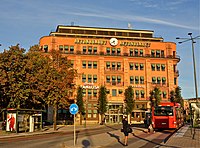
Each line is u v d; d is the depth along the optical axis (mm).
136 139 24078
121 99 82312
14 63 41781
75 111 19469
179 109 40156
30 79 42781
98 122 79125
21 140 25047
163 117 35219
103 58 83688
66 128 49531
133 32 89062
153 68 85875
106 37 85688
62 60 48656
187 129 36469
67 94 47781
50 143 21688
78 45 83250
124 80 83750
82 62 82562
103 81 82750
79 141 22281
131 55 85312
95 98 80938
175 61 87750
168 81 85812
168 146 17703
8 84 41125
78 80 81062
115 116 80938
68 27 85812
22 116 35875
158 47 87438
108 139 24000
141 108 82250
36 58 45656
